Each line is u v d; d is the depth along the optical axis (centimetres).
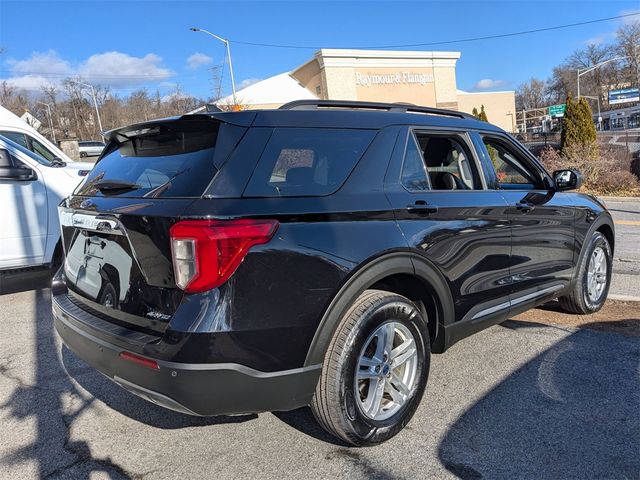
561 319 481
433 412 320
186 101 4928
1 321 530
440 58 3375
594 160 1659
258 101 3225
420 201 306
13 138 744
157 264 240
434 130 342
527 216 388
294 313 243
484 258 346
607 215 498
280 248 241
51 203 597
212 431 310
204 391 227
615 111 8269
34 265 590
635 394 332
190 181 248
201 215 228
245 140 257
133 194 271
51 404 348
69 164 662
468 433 295
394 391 294
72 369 405
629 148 1956
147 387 236
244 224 233
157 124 280
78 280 309
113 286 269
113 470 273
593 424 299
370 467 268
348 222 268
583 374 363
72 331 282
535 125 7975
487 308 354
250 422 319
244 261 232
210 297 227
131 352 239
